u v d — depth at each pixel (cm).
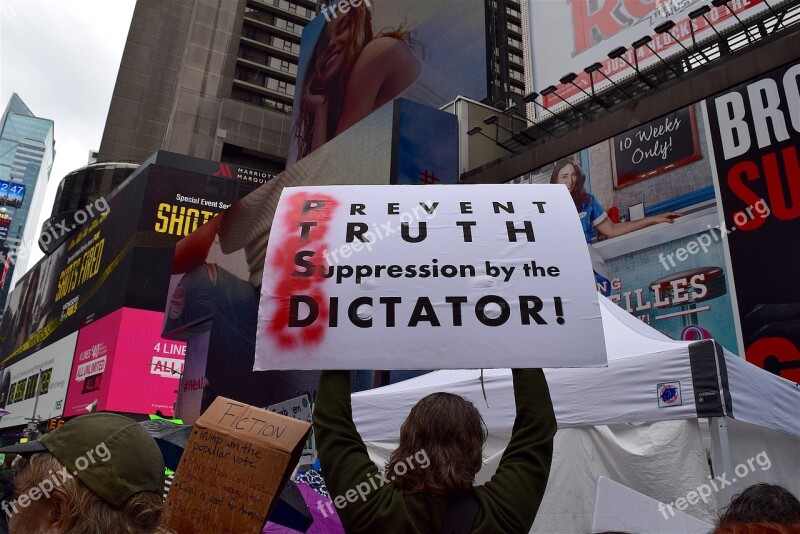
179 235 4031
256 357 196
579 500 518
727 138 1113
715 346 411
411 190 226
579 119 1513
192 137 5825
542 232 215
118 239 4222
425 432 158
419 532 147
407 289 205
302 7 6975
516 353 194
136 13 6975
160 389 3612
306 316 201
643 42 1306
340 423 174
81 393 3878
